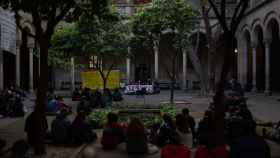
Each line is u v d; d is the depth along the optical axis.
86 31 26.31
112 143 13.41
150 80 47.97
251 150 7.19
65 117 14.44
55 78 50.56
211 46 31.69
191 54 32.72
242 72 43.34
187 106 26.50
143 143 12.63
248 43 43.16
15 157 8.85
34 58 43.50
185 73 46.66
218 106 11.91
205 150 7.90
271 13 34.62
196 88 51.00
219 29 35.12
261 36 41.59
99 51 26.86
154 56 52.16
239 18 12.02
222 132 11.71
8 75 33.66
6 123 19.33
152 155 12.60
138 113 22.58
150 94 41.03
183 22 26.94
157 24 26.83
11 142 14.05
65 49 28.20
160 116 20.17
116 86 31.48
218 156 7.83
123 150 13.34
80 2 13.97
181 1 26.69
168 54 48.22
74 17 14.08
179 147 8.98
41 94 11.95
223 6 12.15
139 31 27.42
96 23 25.81
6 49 31.02
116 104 26.50
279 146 13.59
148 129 16.78
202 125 13.12
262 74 42.25
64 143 14.06
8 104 21.98
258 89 42.28
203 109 24.77
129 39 28.06
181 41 27.56
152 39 28.03
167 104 25.14
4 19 30.12
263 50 42.06
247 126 7.79
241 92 30.33
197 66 32.94
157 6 26.69
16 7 12.14
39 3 11.92
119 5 47.78
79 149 13.26
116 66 49.59
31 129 13.23
